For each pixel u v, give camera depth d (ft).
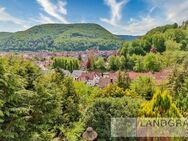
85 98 36.96
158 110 22.22
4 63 21.39
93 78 179.11
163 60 176.86
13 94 20.89
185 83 45.21
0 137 20.24
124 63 225.56
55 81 34.71
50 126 27.78
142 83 54.60
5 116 21.02
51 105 25.93
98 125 23.86
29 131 23.09
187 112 26.45
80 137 26.30
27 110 21.75
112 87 32.01
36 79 26.05
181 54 160.45
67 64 261.24
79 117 32.22
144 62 188.03
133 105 24.08
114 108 24.00
